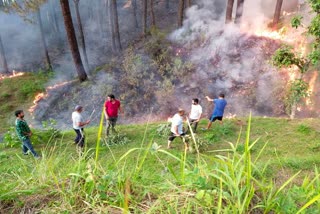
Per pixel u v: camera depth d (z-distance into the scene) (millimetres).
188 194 1429
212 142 7059
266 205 1433
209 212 1326
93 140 7617
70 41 14703
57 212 1439
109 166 1726
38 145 7469
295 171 4820
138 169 1656
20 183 1739
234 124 8227
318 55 7039
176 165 5234
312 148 6363
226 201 1391
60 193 1572
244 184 1543
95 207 1427
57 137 8070
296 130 7453
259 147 6609
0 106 15211
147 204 1432
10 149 7395
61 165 2000
